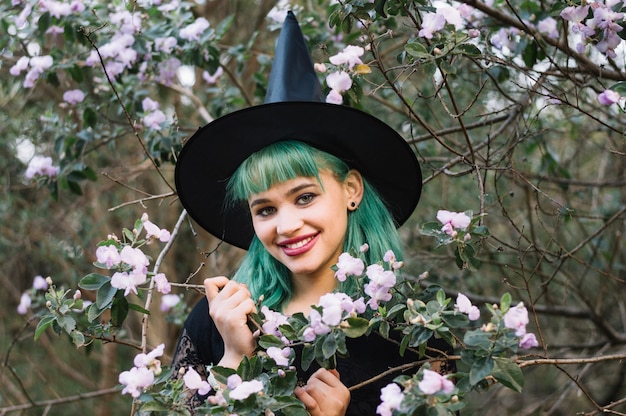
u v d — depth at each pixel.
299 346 1.85
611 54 2.07
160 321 4.62
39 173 3.03
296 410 1.54
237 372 1.57
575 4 2.09
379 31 2.99
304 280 1.94
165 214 4.55
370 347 1.88
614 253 3.47
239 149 1.96
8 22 3.06
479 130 3.72
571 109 3.21
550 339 4.57
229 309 1.74
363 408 1.84
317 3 3.37
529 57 2.61
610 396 4.45
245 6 4.38
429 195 4.11
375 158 2.00
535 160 3.83
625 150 3.08
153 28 2.89
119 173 3.85
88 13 2.86
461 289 3.36
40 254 4.67
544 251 2.48
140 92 2.99
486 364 1.50
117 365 5.21
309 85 2.09
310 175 1.85
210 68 2.97
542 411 3.99
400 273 1.73
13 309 4.98
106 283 1.76
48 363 5.17
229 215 2.13
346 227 1.93
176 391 1.58
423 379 1.46
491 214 3.84
